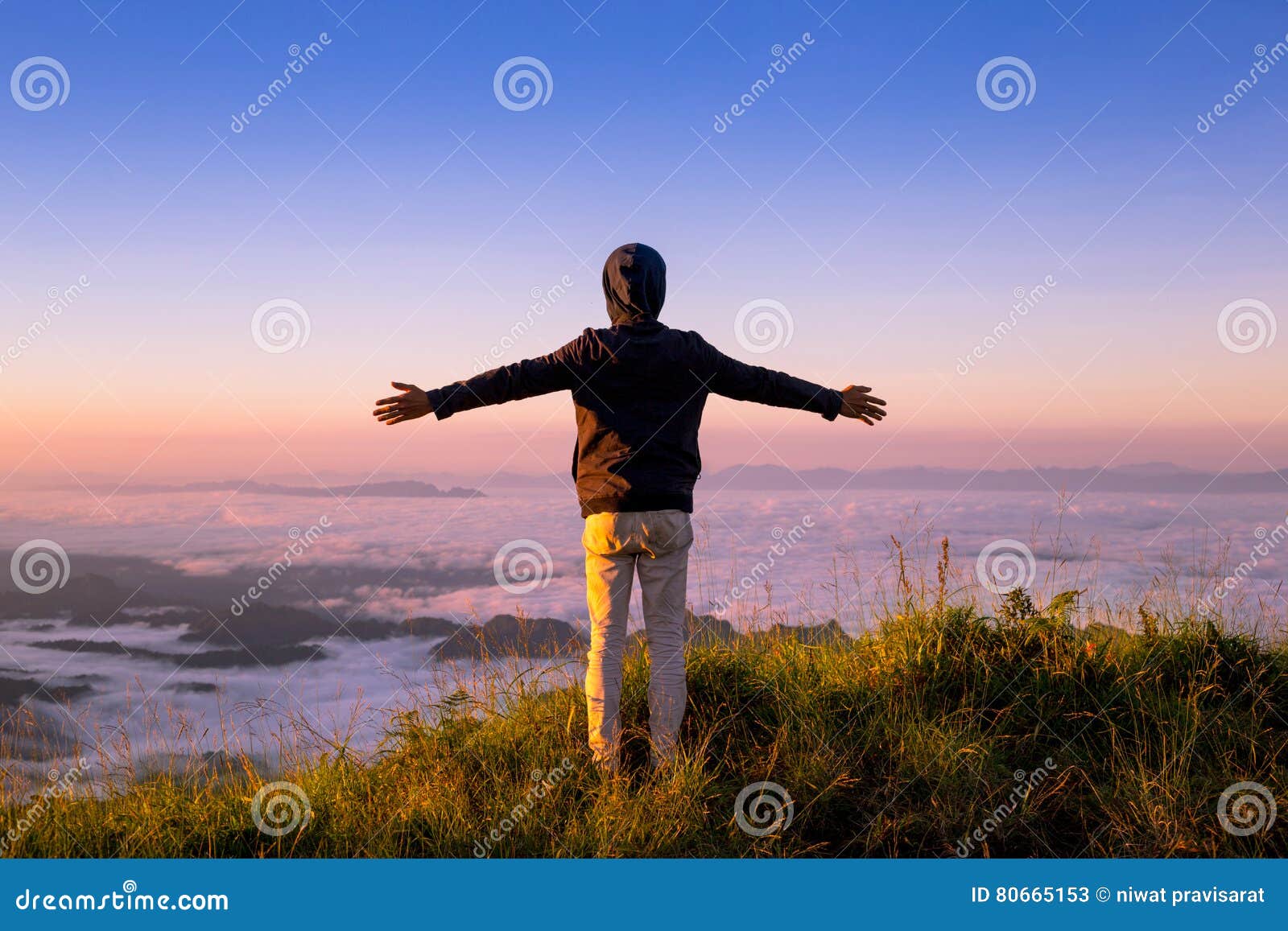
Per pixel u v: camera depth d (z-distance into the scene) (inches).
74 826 135.5
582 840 130.4
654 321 148.4
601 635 147.9
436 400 144.3
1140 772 142.1
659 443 143.9
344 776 152.3
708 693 171.9
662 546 144.9
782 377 152.1
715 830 135.3
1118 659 172.9
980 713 161.0
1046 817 137.9
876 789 143.6
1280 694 163.3
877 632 185.6
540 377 144.8
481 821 138.3
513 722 168.2
